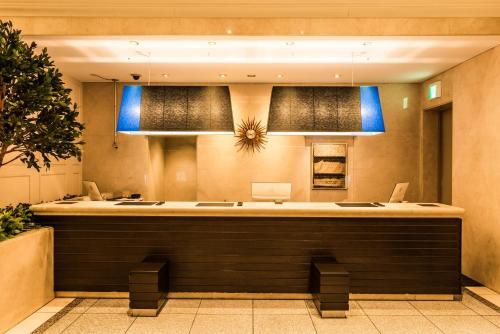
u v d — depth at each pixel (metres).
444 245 4.29
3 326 3.42
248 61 5.86
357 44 4.93
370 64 5.99
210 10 4.54
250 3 4.47
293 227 4.29
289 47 5.12
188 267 4.30
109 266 4.31
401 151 7.56
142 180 7.54
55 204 4.46
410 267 4.28
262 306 4.06
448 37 4.53
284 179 7.56
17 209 4.14
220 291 4.29
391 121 7.55
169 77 7.00
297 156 7.55
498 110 4.68
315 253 4.29
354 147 7.60
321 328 3.54
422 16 4.49
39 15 4.54
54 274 4.30
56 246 4.30
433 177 7.42
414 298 4.27
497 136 4.67
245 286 4.29
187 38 4.70
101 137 7.52
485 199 4.89
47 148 3.90
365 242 4.28
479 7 4.38
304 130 4.89
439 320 3.73
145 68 6.32
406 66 6.08
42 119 3.82
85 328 3.53
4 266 3.43
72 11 4.52
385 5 4.45
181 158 8.63
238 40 4.79
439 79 6.66
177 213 4.26
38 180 5.95
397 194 5.19
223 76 6.91
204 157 7.56
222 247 4.30
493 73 4.81
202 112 4.96
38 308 3.96
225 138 7.55
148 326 3.57
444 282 4.29
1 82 3.57
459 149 5.51
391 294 4.27
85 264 4.31
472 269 5.16
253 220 4.30
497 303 4.22
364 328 3.54
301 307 4.04
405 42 4.80
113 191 7.53
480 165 5.00
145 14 4.57
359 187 7.61
